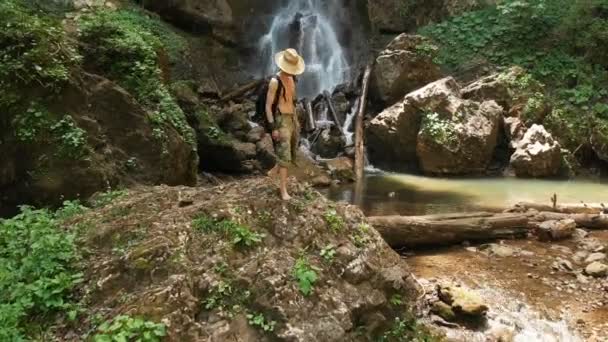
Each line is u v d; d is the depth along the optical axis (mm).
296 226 5617
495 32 16938
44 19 8867
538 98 14625
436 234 8156
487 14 17609
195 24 17812
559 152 13523
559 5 17188
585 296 6496
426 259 7754
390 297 5598
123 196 6867
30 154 7500
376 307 5340
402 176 14008
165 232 5242
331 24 21125
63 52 8234
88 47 9836
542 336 5629
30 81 7594
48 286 4723
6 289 4789
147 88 9922
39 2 11672
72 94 8031
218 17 18000
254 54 19406
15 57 7688
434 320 5801
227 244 5199
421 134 13820
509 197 11312
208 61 17562
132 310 4352
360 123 15297
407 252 8062
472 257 7805
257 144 13539
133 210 6105
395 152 14586
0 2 8234
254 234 5391
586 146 14211
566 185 12703
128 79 9844
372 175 14117
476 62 16547
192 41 17297
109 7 14648
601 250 7930
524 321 5898
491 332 5664
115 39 10094
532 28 16797
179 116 10203
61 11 12086
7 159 7371
